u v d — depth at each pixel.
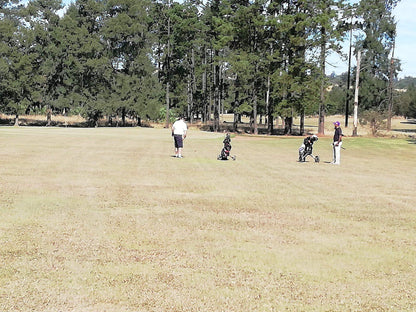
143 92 64.94
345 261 5.96
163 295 4.68
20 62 58.84
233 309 4.37
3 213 8.14
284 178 14.52
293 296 4.73
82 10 66.88
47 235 6.81
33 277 5.08
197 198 10.41
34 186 11.16
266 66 48.81
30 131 39.53
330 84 46.94
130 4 64.75
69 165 15.78
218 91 59.50
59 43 64.31
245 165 18.20
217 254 6.13
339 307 4.48
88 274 5.23
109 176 13.47
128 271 5.37
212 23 56.78
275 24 45.28
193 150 24.62
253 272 5.45
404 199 11.04
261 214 8.88
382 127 45.94
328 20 44.16
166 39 64.00
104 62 63.16
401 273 5.54
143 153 21.55
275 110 47.19
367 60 66.19
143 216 8.34
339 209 9.59
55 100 64.81
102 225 7.55
